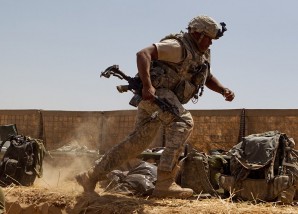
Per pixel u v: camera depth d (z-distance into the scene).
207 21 6.11
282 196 6.58
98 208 6.07
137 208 5.85
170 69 6.16
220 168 7.36
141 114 6.41
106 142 12.86
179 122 6.18
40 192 6.95
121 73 6.11
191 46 6.16
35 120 13.77
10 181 8.14
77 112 13.31
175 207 5.88
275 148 6.88
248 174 6.87
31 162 8.32
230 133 11.18
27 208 6.72
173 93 6.21
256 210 5.82
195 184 7.23
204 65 6.28
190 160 7.29
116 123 12.71
